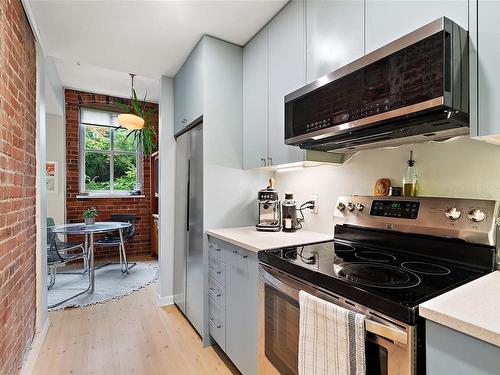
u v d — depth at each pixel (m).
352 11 1.35
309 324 1.02
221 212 2.22
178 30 2.10
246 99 2.25
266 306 1.40
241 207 2.32
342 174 1.82
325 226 1.93
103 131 4.88
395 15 1.16
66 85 4.20
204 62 2.15
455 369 0.68
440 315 0.70
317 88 1.41
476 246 1.09
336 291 0.98
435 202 1.25
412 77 1.00
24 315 1.79
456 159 1.27
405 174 1.44
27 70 1.92
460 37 0.94
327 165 1.91
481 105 0.91
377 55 1.12
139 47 2.35
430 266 1.14
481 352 0.64
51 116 4.28
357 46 1.32
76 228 3.38
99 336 2.24
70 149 4.47
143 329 2.37
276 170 2.33
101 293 3.15
